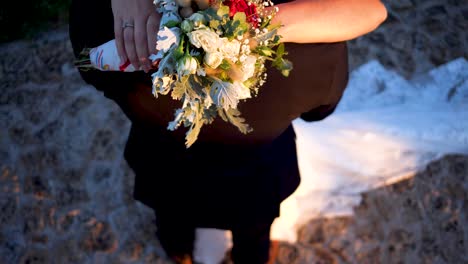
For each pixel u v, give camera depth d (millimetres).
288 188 1750
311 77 1105
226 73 880
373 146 2742
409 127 2752
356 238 2574
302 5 1002
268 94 1084
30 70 3117
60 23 3256
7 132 2914
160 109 1147
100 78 1104
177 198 1616
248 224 1700
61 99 3012
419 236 2580
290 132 1679
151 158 1486
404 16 3242
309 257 2537
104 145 2867
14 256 2590
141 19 918
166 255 2564
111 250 2590
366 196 2670
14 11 3189
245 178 1461
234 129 1189
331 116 2834
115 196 2727
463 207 2641
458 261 2527
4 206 2709
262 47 900
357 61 3082
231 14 897
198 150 1336
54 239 2623
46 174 2785
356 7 1022
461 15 3258
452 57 3094
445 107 2889
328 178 2703
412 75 3045
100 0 1027
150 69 994
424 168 2719
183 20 866
